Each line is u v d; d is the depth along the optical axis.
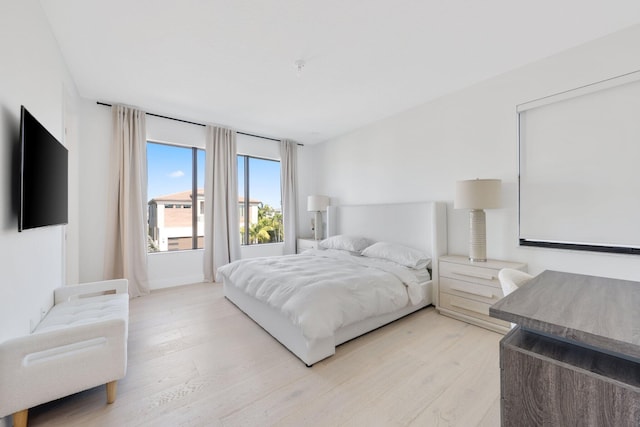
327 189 5.08
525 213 2.53
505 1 1.75
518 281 1.44
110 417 1.37
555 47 2.25
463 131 2.99
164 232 3.99
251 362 1.88
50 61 1.98
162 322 2.58
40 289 1.79
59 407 1.44
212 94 3.12
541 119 2.44
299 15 1.87
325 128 4.41
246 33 2.05
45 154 1.73
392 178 3.83
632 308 0.88
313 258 3.32
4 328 1.27
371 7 1.80
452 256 2.95
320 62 2.46
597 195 2.14
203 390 1.58
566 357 0.76
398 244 3.47
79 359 1.38
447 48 2.26
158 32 2.04
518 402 0.81
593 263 2.14
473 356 1.95
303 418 1.37
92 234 3.29
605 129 2.11
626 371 0.69
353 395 1.54
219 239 4.16
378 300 2.26
